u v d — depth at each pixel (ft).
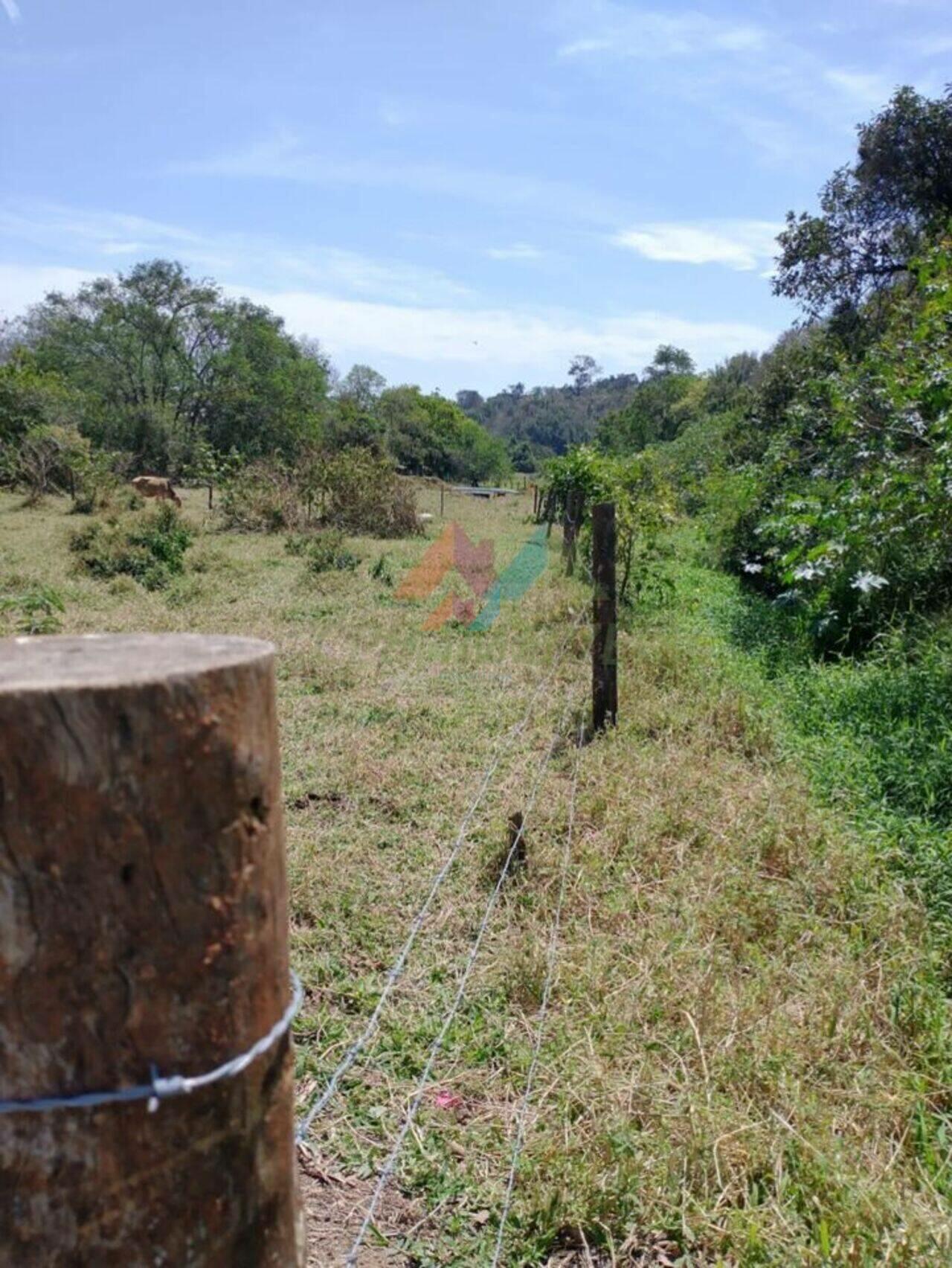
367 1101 8.33
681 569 39.78
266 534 54.49
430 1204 7.27
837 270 54.19
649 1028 9.20
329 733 17.80
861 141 51.80
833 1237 6.80
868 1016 9.23
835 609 23.79
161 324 128.57
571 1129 7.84
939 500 20.13
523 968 9.92
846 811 14.16
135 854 2.53
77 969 2.53
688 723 18.17
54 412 96.89
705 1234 6.93
